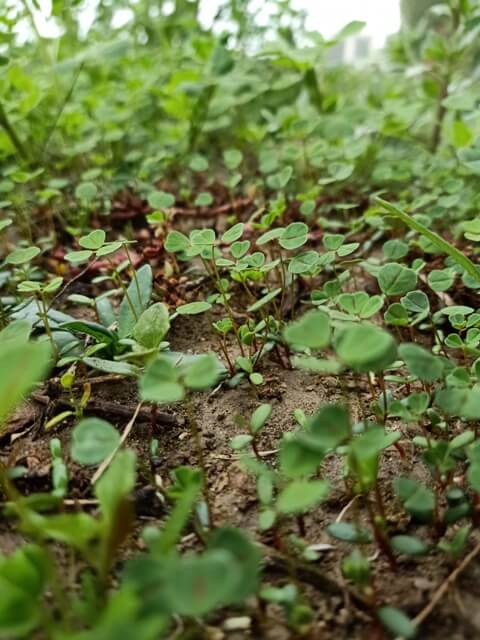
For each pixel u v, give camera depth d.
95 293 0.26
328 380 0.21
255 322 0.24
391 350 0.13
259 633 0.13
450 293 0.24
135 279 0.22
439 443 0.15
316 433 0.13
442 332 0.22
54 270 0.27
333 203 0.32
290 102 0.40
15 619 0.11
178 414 0.20
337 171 0.27
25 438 0.19
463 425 0.18
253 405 0.20
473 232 0.21
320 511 0.16
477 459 0.14
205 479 0.17
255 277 0.21
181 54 0.41
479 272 0.19
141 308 0.21
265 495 0.14
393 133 0.33
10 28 0.32
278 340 0.21
